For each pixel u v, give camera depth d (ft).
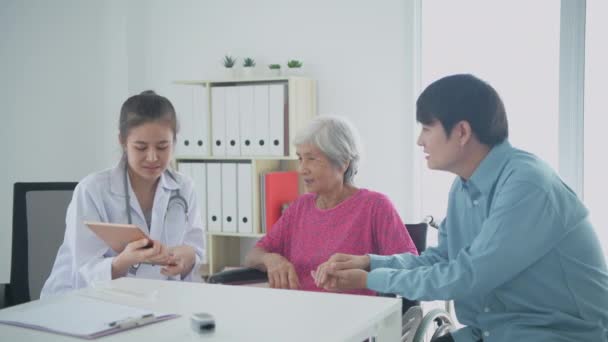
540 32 10.30
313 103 11.74
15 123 14.23
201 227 7.48
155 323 4.36
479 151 5.56
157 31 13.26
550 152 10.30
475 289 5.04
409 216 11.28
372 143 11.52
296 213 7.70
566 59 10.00
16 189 8.07
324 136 7.13
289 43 12.10
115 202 6.79
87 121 13.80
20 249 7.94
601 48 9.85
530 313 5.25
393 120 11.34
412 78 11.14
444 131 5.49
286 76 11.41
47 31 14.02
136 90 13.46
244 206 11.30
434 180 11.28
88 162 13.85
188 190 7.38
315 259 7.25
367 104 11.53
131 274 6.70
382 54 11.37
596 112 9.91
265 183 11.14
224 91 11.43
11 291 7.89
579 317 5.18
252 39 12.42
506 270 4.99
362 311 4.59
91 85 13.74
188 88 11.73
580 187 10.00
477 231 5.71
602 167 9.92
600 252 5.34
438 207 11.27
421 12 11.21
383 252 7.06
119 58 13.46
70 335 4.08
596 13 9.85
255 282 7.33
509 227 5.01
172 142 6.83
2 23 14.19
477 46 10.82
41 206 8.14
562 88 10.05
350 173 7.43
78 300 4.95
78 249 6.41
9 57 14.23
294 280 6.86
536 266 5.18
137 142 6.56
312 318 4.43
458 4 10.94
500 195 5.20
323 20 11.80
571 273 5.16
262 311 4.63
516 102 10.52
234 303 4.87
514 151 5.54
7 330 4.23
